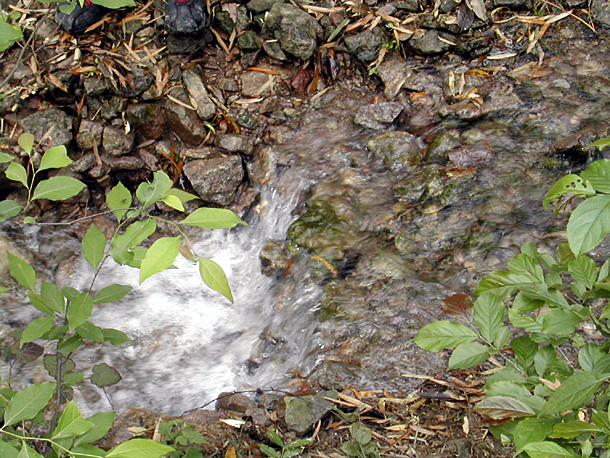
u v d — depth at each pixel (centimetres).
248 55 442
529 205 344
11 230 383
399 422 243
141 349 335
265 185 405
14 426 197
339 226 363
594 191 111
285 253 368
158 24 434
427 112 410
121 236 135
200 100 420
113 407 292
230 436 242
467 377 263
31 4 430
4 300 342
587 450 111
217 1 441
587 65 407
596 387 115
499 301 147
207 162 405
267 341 329
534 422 125
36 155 396
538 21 427
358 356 289
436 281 321
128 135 415
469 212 348
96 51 422
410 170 381
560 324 135
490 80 410
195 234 405
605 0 429
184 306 363
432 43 428
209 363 326
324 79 440
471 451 221
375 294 321
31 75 412
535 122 381
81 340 174
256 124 424
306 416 245
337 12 444
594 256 301
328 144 409
